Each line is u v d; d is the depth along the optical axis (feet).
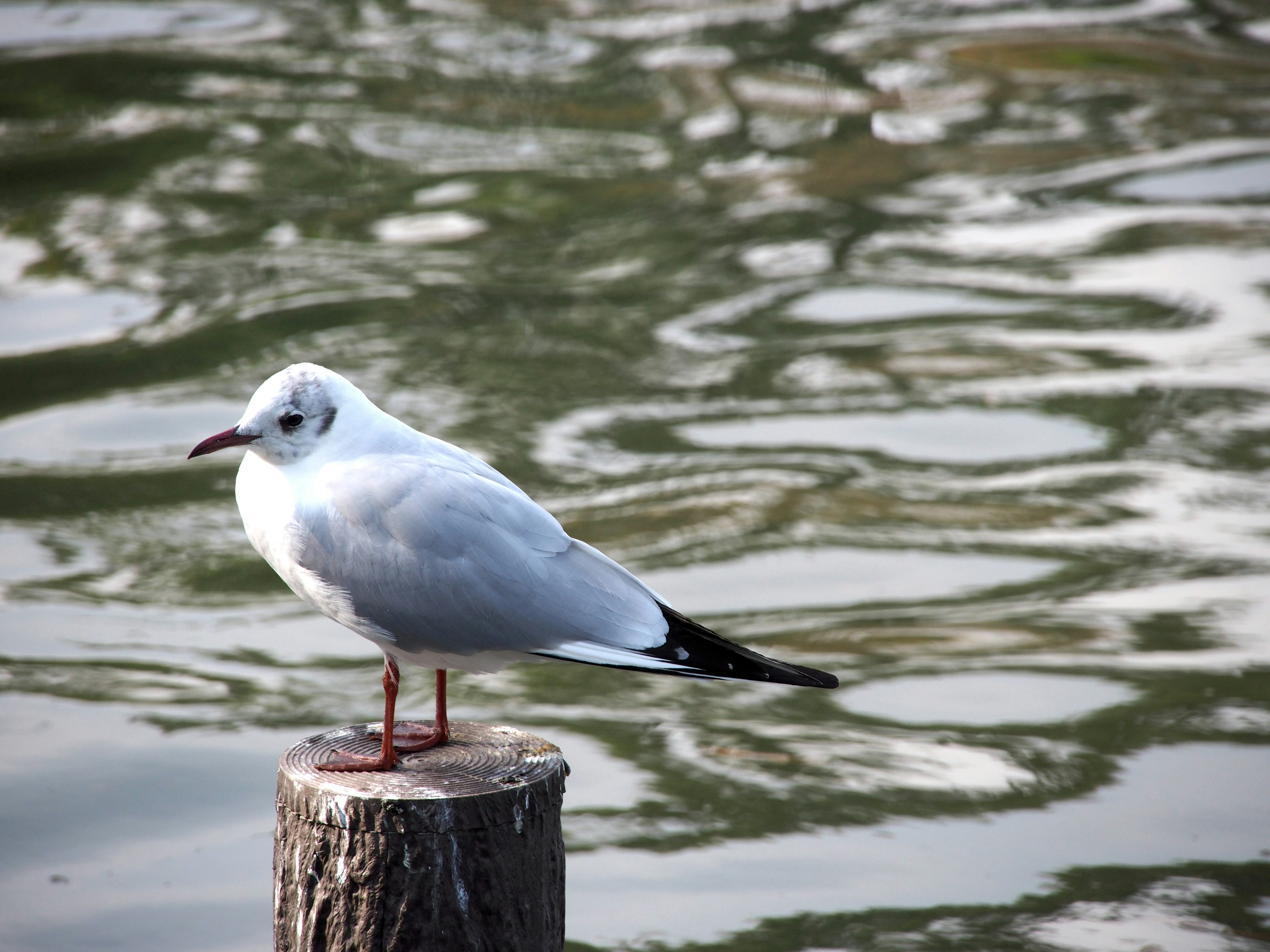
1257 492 45.98
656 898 26.68
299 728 33.24
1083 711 33.71
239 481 19.94
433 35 109.91
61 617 38.81
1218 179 77.97
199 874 27.61
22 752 31.76
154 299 65.31
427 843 16.65
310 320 62.85
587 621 18.88
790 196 79.15
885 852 28.25
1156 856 27.99
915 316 62.54
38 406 54.13
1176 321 60.75
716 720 34.22
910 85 97.45
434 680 36.58
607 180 81.97
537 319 63.36
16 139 86.22
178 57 101.30
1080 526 43.88
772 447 50.24
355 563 18.84
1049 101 93.61
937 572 41.06
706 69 101.50
